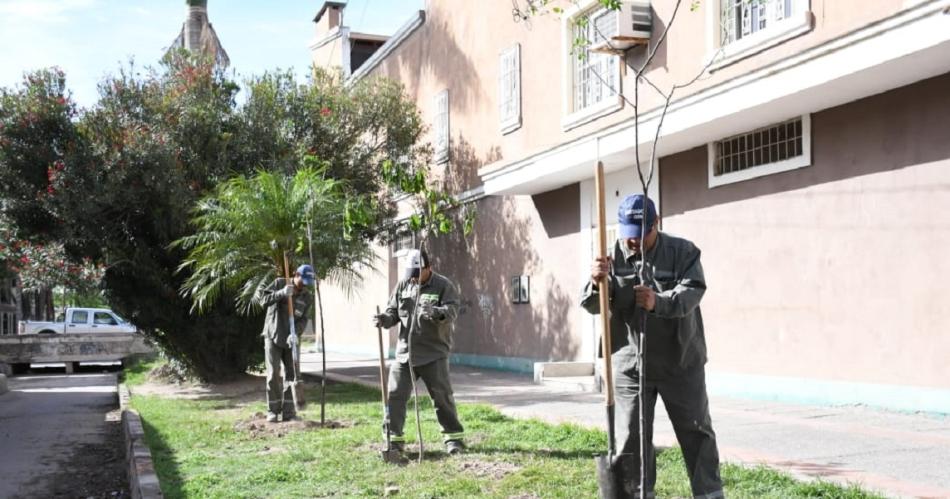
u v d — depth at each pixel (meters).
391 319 8.01
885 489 5.76
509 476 6.67
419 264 7.77
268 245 14.21
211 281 15.23
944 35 8.03
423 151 20.45
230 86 17.52
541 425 9.13
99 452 10.67
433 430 9.19
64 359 25.89
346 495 6.46
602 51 13.27
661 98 12.59
